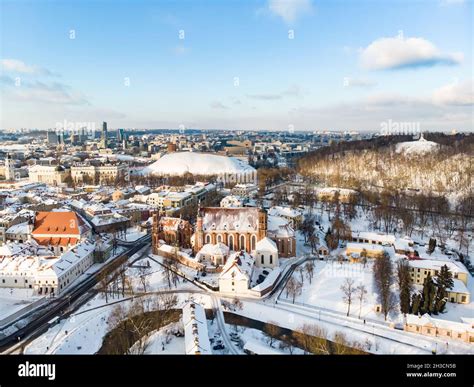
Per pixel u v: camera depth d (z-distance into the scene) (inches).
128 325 5851.4
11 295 6879.9
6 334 5497.1
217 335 5570.9
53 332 5506.9
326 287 7214.6
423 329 5565.9
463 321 5634.8
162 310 6343.5
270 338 5492.1
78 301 6648.6
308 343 5246.1
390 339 5413.4
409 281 6948.8
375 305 6254.9
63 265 7381.9
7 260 7495.1
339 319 6008.9
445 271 6609.3
